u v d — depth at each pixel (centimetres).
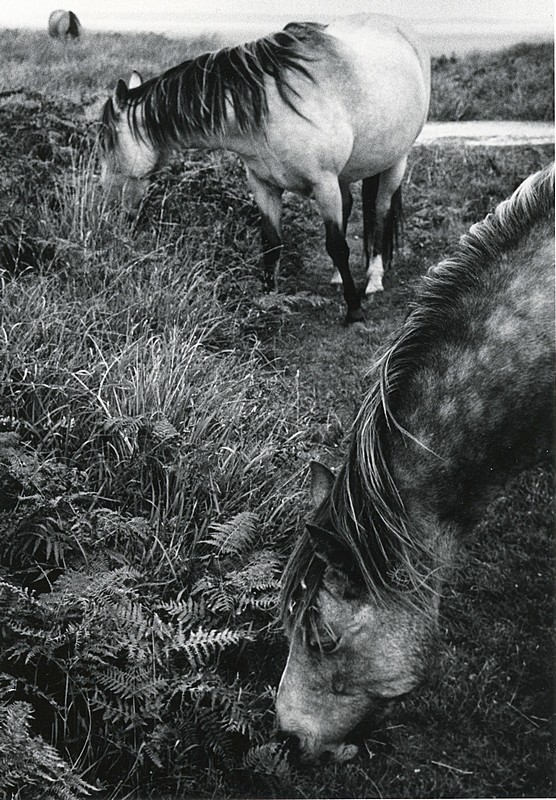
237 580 353
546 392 321
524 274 322
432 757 354
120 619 333
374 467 307
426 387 316
